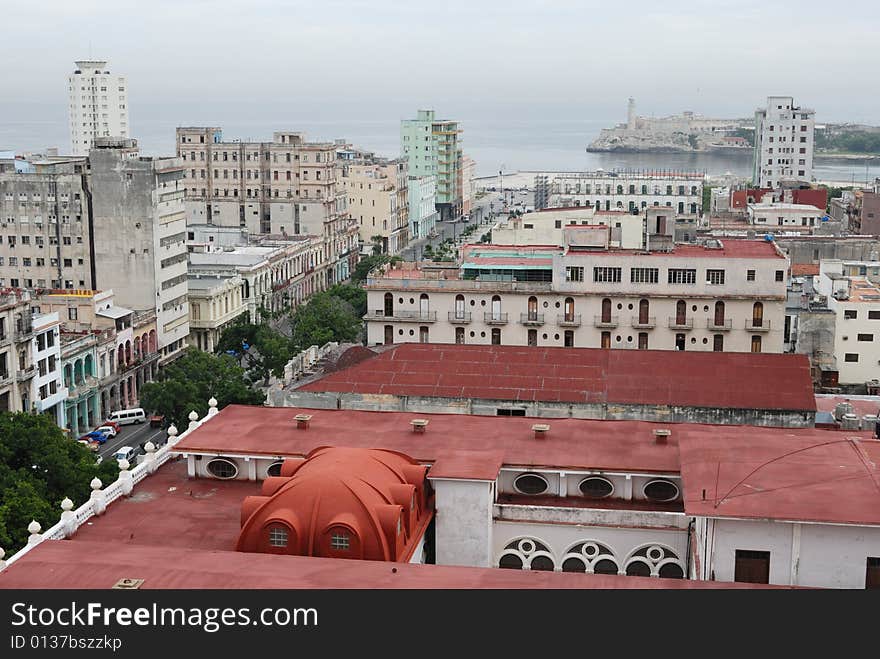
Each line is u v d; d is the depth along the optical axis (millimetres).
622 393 109000
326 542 65688
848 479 65688
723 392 107812
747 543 61812
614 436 82875
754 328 151875
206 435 84188
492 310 158625
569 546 73250
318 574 58969
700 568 65312
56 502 107750
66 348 170875
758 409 104875
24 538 97375
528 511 73312
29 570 59250
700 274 152125
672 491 77000
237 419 88125
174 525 74812
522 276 158625
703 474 67375
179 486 81812
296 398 111500
